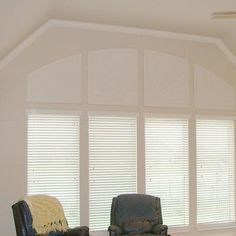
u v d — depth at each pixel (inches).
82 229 197.5
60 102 236.4
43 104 232.8
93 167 242.8
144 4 212.1
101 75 246.5
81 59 242.4
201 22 242.7
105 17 233.3
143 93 256.2
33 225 187.8
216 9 218.1
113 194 246.7
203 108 272.1
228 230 274.2
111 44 250.2
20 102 228.7
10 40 207.5
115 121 249.4
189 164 265.9
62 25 239.5
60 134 236.7
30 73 231.3
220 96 277.6
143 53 257.8
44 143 233.3
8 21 174.6
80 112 240.1
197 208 266.8
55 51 237.1
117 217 225.1
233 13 159.8
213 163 273.9
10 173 224.8
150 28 255.6
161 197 258.1
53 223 198.8
